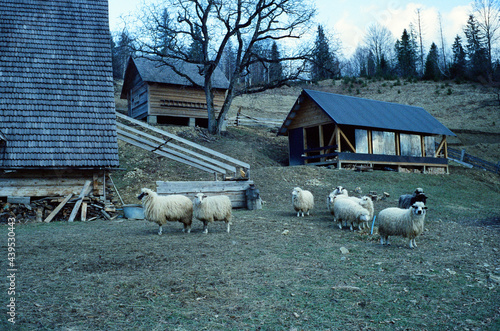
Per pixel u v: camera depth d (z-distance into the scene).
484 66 67.38
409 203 13.44
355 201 12.12
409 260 7.72
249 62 30.28
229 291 5.84
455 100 56.62
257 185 19.33
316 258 7.78
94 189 14.35
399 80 70.75
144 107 30.55
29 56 15.86
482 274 6.82
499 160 35.81
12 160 13.10
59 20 17.52
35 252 8.02
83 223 12.62
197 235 10.03
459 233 10.91
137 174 19.92
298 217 13.16
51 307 5.14
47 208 13.48
